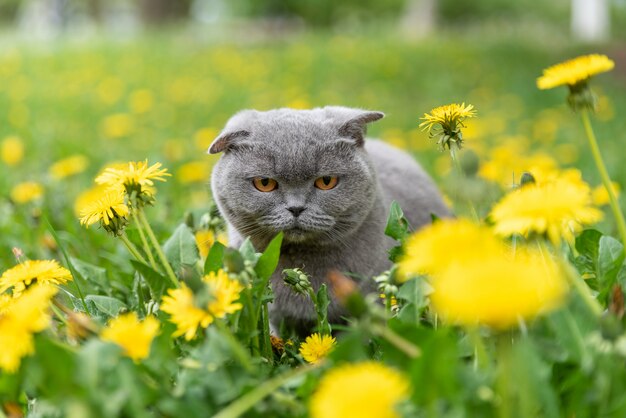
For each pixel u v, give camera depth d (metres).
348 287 0.46
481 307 0.33
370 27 6.08
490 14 7.21
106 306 0.64
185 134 1.86
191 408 0.46
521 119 2.11
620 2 7.06
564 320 0.46
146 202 0.60
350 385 0.36
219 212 0.80
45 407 0.48
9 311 0.50
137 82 2.73
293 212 0.71
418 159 1.49
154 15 5.35
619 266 0.56
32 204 0.99
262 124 0.74
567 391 0.46
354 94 2.58
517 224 0.43
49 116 2.14
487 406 0.43
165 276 0.61
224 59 3.16
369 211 0.75
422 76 2.97
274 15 7.39
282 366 0.54
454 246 0.37
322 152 0.72
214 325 0.52
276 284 0.74
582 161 1.44
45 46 3.98
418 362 0.42
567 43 4.29
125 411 0.45
